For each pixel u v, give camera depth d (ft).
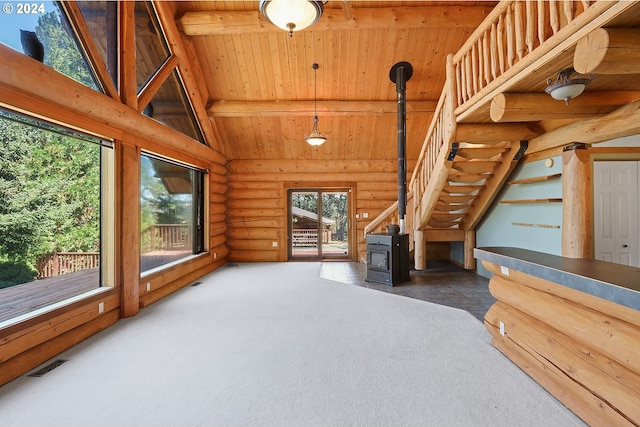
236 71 20.21
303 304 14.32
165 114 17.74
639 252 12.75
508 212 17.54
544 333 7.48
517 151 15.19
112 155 12.14
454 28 17.54
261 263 25.66
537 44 10.57
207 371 8.34
